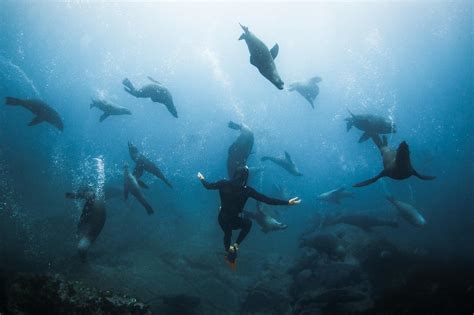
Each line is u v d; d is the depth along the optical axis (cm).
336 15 3456
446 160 2481
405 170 531
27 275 637
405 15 3572
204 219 1636
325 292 927
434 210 1753
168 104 880
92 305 610
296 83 1152
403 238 1360
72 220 1327
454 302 806
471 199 1838
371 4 3397
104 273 1037
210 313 970
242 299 1058
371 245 1138
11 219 1281
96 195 718
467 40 4259
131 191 827
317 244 1088
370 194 2005
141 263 1162
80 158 2291
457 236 1407
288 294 1033
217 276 1160
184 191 1880
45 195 1648
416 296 862
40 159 2120
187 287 1067
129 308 623
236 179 545
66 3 3903
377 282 1000
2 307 599
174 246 1329
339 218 1313
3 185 1633
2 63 4453
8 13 4141
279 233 1584
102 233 1286
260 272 1198
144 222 1457
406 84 4825
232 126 1070
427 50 4456
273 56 469
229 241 551
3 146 2106
